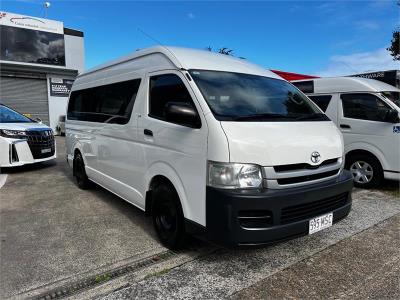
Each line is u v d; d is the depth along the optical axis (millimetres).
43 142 8883
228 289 3211
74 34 22938
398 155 6289
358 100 6820
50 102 22156
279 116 3766
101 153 5738
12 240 4312
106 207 5672
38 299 3062
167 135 3852
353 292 3178
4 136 8211
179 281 3342
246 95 3859
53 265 3668
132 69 4855
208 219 3279
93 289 3205
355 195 6328
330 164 3760
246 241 3109
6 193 6594
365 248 4090
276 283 3324
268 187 3205
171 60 4031
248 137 3217
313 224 3416
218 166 3170
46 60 21875
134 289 3201
